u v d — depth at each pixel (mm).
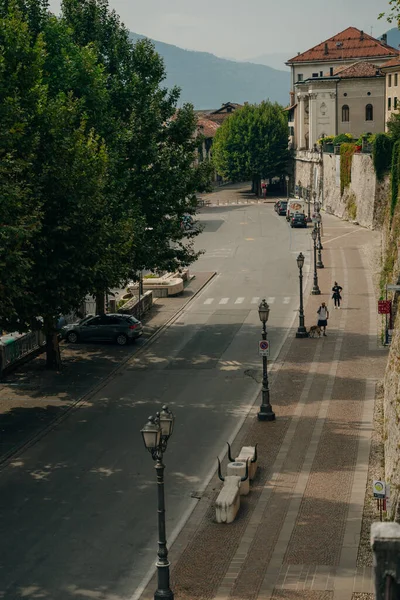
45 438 35594
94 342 53281
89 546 25297
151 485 30219
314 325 55375
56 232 37781
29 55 37875
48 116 38250
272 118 156000
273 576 22828
